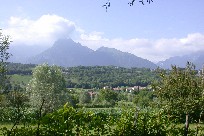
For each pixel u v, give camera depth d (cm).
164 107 1426
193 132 1244
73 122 839
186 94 1444
